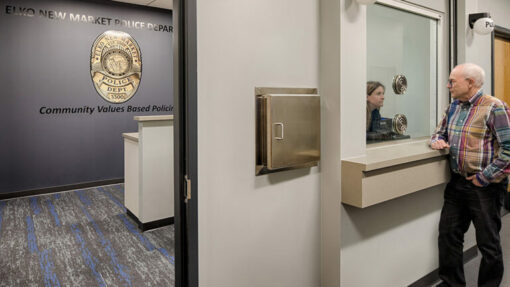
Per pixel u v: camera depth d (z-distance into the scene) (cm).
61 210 339
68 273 219
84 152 420
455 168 183
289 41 152
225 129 137
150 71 457
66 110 404
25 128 383
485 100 171
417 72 215
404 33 204
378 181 156
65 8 395
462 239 192
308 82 160
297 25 154
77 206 352
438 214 216
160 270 223
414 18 210
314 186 166
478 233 180
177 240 138
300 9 155
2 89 369
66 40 398
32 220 312
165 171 294
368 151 180
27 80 380
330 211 164
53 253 247
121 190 412
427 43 219
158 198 292
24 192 385
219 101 135
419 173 175
